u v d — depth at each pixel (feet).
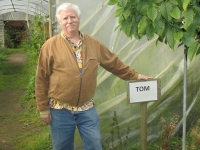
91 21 11.88
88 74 9.05
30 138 15.20
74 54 8.99
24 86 27.40
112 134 12.52
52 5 11.70
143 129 9.52
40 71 9.23
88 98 9.32
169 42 7.27
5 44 72.54
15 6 49.83
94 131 9.37
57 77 8.99
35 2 37.24
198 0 6.97
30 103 21.35
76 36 9.11
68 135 9.57
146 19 7.29
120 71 9.96
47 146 13.92
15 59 50.03
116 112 12.60
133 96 9.16
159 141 13.00
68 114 9.32
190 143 12.01
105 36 12.01
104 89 12.39
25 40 61.41
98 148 9.43
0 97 23.63
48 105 9.58
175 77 12.72
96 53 9.35
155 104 12.92
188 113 13.24
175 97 12.96
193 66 12.87
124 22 7.96
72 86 8.91
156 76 12.59
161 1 6.89
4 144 14.67
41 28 25.41
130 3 7.52
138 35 8.27
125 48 12.20
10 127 16.99
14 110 20.21
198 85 13.08
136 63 12.34
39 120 17.80
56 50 8.96
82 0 11.71
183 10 6.91
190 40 7.11
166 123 13.01
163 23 7.15
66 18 8.80
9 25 78.69
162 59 12.45
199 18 6.86
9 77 32.24
